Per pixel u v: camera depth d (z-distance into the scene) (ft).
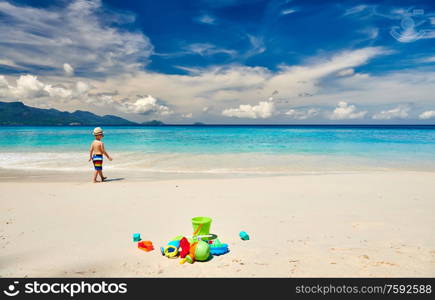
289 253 12.49
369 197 23.47
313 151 65.10
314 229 15.67
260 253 12.54
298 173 38.40
